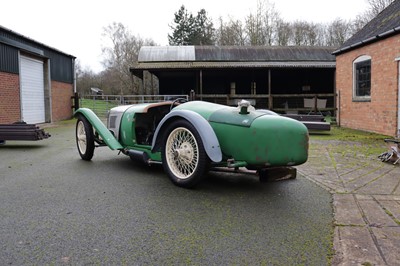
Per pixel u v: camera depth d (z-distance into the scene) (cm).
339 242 213
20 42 1144
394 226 240
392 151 475
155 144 370
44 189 336
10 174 407
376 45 863
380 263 187
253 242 214
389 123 812
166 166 356
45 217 256
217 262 188
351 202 295
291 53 1880
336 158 507
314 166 449
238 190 335
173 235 224
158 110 437
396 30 757
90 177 390
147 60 1761
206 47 1964
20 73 1138
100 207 280
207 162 316
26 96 1213
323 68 1538
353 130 947
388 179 377
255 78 1869
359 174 402
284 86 1866
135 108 433
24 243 211
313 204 290
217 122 328
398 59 766
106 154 559
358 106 966
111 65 3734
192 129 324
